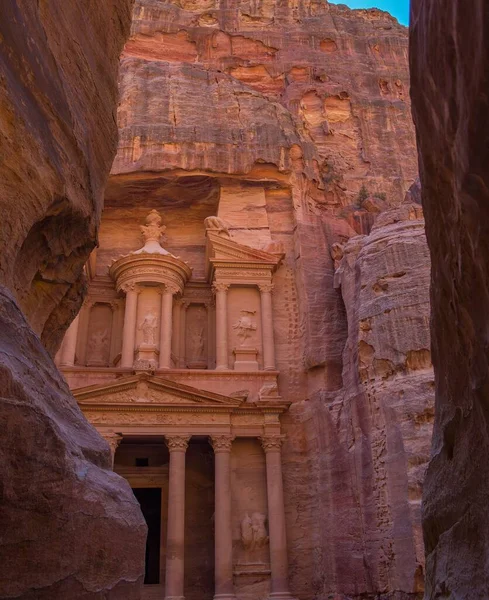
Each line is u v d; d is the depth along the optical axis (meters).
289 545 25.92
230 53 44.28
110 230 35.19
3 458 3.51
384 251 25.22
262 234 33.16
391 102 43.03
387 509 21.22
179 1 47.44
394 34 47.25
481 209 3.58
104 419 25.94
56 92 6.00
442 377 5.06
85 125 6.92
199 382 28.58
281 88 43.69
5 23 4.91
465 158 3.54
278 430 27.19
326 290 30.67
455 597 4.43
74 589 4.26
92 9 7.53
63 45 6.47
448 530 4.86
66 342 28.80
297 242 32.41
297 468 27.28
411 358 22.58
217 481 25.78
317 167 35.75
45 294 7.43
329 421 25.89
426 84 4.27
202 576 26.69
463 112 3.50
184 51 44.12
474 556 4.29
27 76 5.37
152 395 26.53
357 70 44.44
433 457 5.39
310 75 43.69
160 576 26.61
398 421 21.55
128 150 33.53
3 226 4.91
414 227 25.86
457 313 4.39
